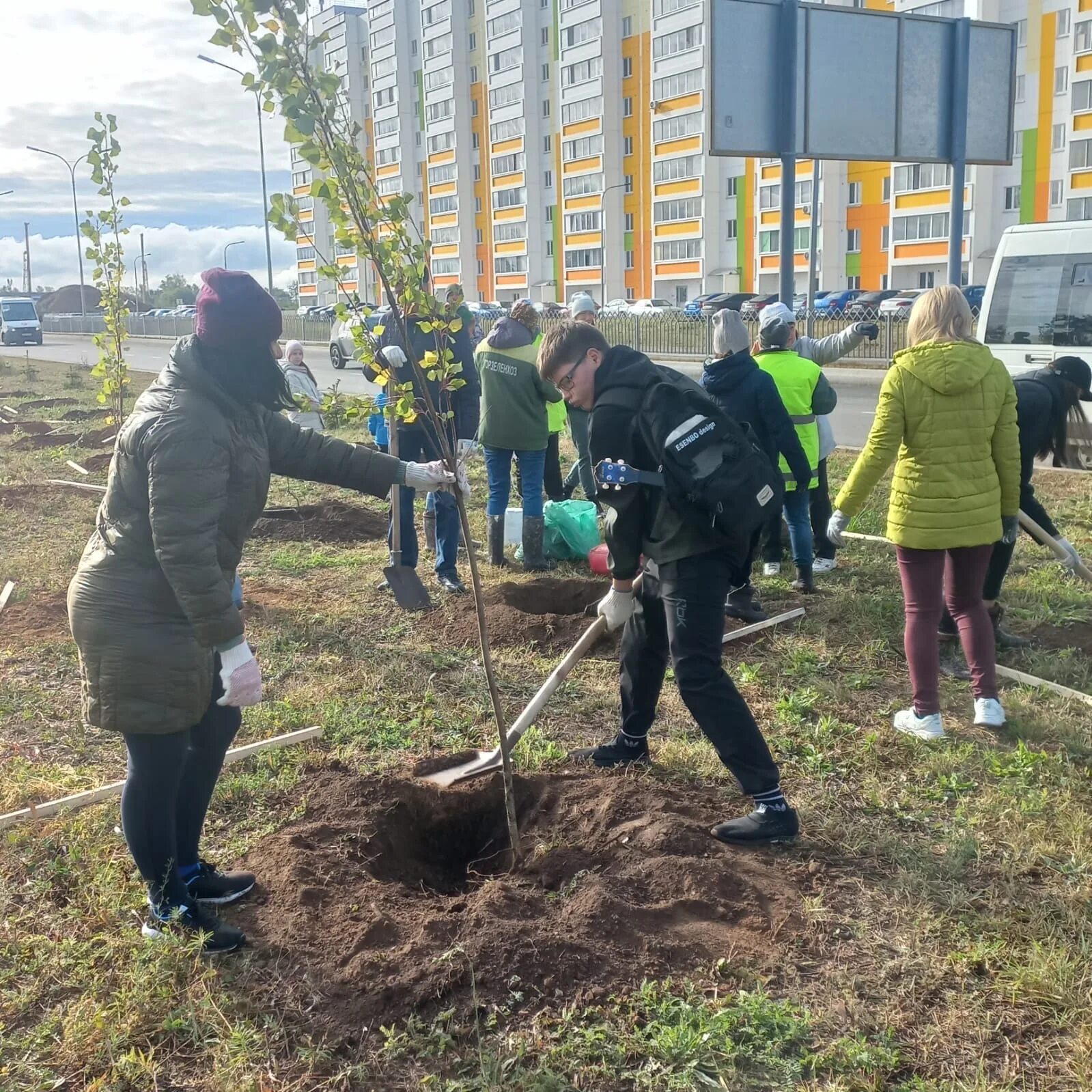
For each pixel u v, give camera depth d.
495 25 70.88
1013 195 50.34
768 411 5.81
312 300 87.94
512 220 73.12
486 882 3.42
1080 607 6.18
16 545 7.89
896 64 16.75
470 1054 2.62
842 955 2.98
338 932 3.06
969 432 4.29
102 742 4.54
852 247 57.62
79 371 27.45
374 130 86.19
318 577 7.19
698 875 3.26
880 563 7.29
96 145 10.18
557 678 4.04
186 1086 2.55
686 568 3.57
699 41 57.50
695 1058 2.57
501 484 7.19
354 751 4.39
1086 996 2.76
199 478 2.64
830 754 4.31
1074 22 46.22
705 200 60.16
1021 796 3.90
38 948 3.03
